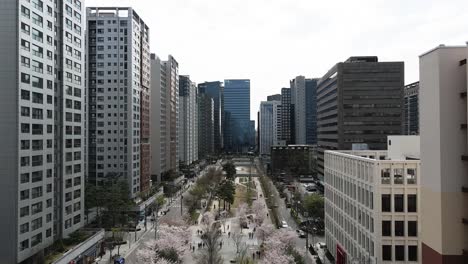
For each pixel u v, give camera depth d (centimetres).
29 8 6128
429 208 3123
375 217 4962
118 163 12438
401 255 4944
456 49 2891
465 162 2875
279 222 10125
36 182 6253
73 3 7688
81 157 7994
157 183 16712
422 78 3225
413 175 4956
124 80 12475
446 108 2906
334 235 7212
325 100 17700
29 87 6103
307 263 7119
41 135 6431
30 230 6053
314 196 10888
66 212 7281
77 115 7819
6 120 5762
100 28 12531
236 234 9106
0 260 5659
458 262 2897
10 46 5800
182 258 6944
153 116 17512
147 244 6894
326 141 17288
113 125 12462
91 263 7138
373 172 5034
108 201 9594
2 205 5706
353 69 15125
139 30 13412
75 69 7750
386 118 15000
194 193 13712
